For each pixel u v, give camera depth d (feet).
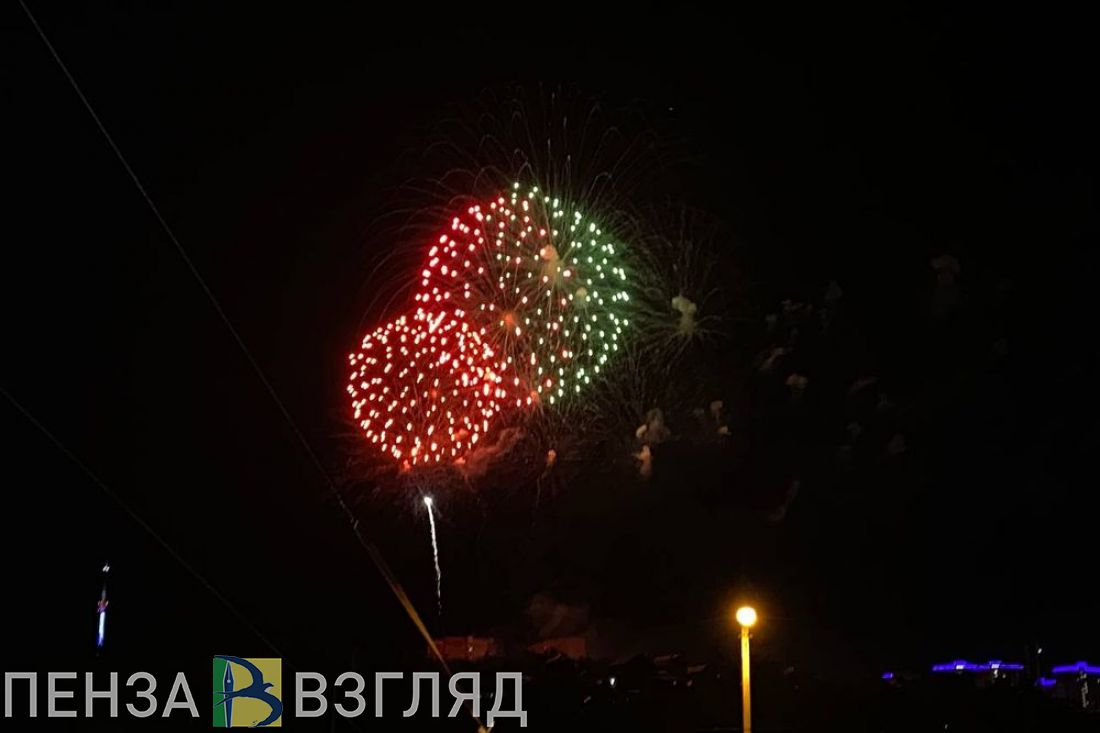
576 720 74.54
